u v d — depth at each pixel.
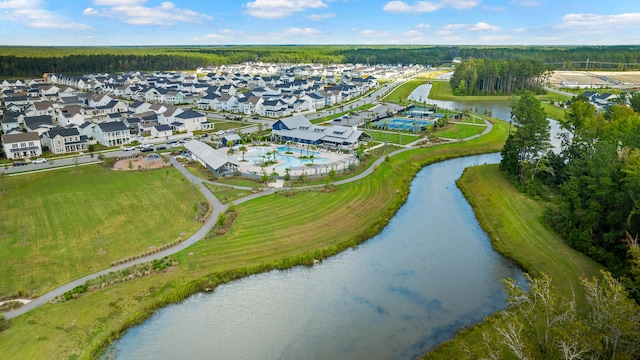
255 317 52.75
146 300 54.16
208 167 108.31
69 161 115.00
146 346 47.41
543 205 84.69
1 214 78.62
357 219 79.50
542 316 49.34
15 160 115.81
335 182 98.25
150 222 75.56
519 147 98.81
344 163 113.56
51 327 48.34
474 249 70.88
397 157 120.25
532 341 42.97
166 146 131.00
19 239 68.50
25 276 57.88
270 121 176.75
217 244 68.06
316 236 72.38
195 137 144.38
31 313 50.41
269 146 133.38
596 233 67.38
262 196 88.88
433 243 72.75
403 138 143.88
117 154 123.06
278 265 63.62
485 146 135.62
